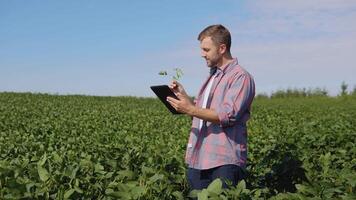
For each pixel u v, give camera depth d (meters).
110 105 35.38
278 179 7.34
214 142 5.68
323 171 6.30
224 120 5.49
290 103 44.75
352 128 11.70
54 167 5.62
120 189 4.51
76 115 21.66
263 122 17.78
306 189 4.72
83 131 12.75
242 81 5.58
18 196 4.34
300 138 9.27
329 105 39.56
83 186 5.12
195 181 5.86
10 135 11.15
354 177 5.20
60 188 4.74
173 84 5.60
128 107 33.09
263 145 9.71
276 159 7.83
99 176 5.41
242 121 5.69
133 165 6.33
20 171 5.14
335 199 4.51
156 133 13.56
